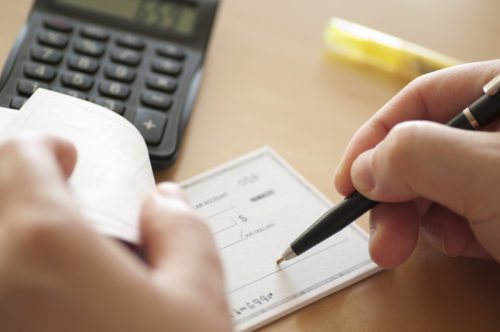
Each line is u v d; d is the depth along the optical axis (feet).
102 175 1.19
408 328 1.35
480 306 1.41
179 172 1.64
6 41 1.87
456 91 1.51
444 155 1.17
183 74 1.81
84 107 1.37
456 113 1.55
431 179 1.21
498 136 1.19
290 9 2.26
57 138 0.94
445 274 1.48
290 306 1.34
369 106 1.97
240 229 1.50
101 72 1.74
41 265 0.76
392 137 1.23
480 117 1.34
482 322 1.38
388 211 1.43
